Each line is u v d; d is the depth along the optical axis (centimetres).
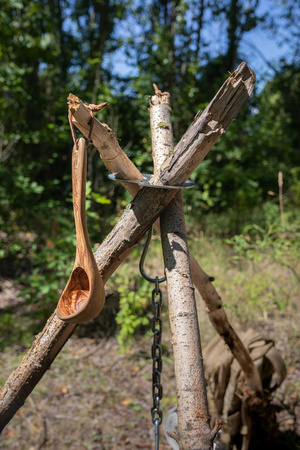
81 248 106
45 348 132
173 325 119
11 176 562
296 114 1312
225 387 240
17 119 589
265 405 237
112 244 131
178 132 830
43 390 340
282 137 1132
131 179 135
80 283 115
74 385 346
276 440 255
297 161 1159
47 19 633
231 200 841
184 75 959
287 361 350
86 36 1141
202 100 866
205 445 99
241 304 416
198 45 944
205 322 398
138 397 331
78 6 1145
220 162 1007
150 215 130
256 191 905
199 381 109
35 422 302
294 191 896
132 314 390
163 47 908
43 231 646
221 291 435
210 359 246
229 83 121
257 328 401
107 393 336
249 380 225
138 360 382
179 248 131
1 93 557
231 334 203
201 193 816
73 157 106
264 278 466
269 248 526
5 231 580
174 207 138
